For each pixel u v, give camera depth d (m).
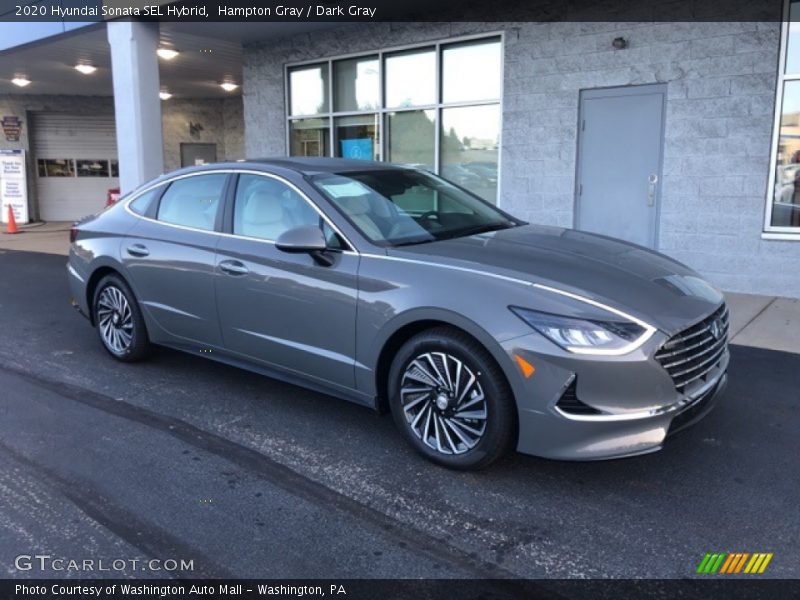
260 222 4.54
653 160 8.23
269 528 3.20
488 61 9.45
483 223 4.62
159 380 5.29
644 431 3.25
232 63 14.49
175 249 4.96
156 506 3.41
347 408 4.67
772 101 7.43
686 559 2.90
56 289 9.30
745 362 5.45
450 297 3.50
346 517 3.28
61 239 16.19
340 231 4.07
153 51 10.58
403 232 4.17
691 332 3.39
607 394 3.18
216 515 3.32
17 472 3.79
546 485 3.54
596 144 8.61
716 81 7.69
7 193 20.50
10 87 19.03
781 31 7.27
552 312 3.27
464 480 3.60
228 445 4.10
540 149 9.01
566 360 3.18
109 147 22.00
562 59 8.66
